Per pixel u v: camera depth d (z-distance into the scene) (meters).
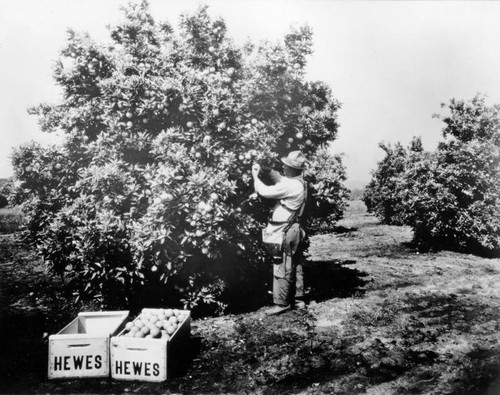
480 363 4.18
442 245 11.40
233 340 4.94
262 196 5.69
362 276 8.12
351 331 5.16
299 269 6.11
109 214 5.14
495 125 10.68
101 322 4.83
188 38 6.52
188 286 5.66
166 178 5.02
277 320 5.54
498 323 5.34
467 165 10.45
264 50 5.95
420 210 11.23
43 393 3.79
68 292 6.75
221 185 5.19
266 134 5.83
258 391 3.82
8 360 4.48
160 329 4.49
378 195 19.62
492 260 9.80
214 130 5.71
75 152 5.92
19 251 10.53
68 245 5.39
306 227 6.31
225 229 5.39
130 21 6.38
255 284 6.46
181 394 3.77
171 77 6.00
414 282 7.58
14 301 6.52
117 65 5.97
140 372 4.02
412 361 4.30
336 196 6.46
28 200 5.79
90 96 6.11
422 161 11.21
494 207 10.35
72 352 4.04
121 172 5.39
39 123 6.51
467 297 6.55
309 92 6.56
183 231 5.32
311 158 6.48
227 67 6.46
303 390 3.81
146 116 5.79
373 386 3.83
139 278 5.53
